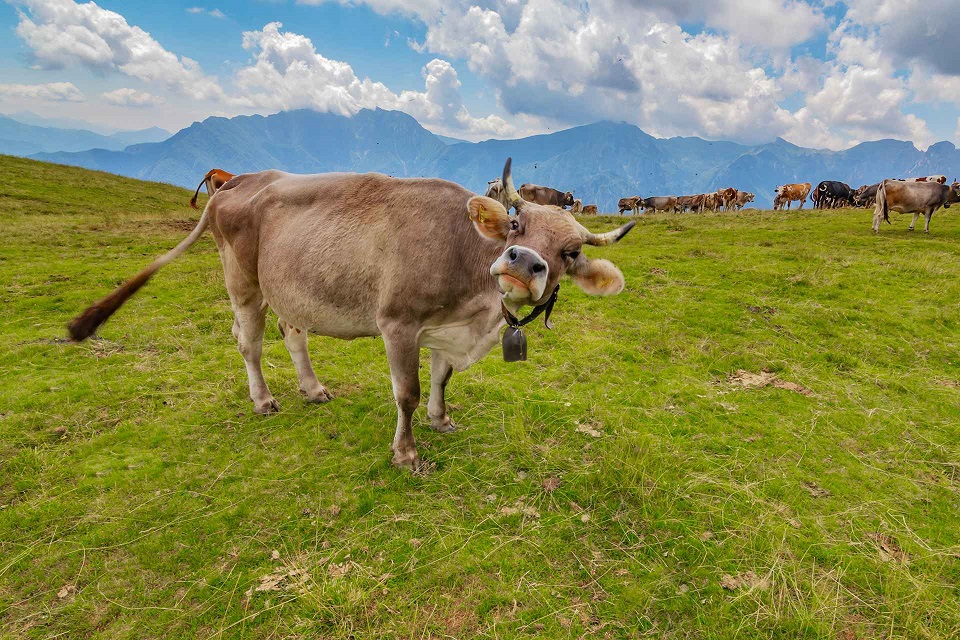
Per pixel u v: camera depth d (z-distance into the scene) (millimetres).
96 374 5836
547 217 3633
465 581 3162
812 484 4078
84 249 13602
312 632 2840
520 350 3904
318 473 4180
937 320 7684
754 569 3234
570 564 3301
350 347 6934
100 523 3619
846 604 3016
